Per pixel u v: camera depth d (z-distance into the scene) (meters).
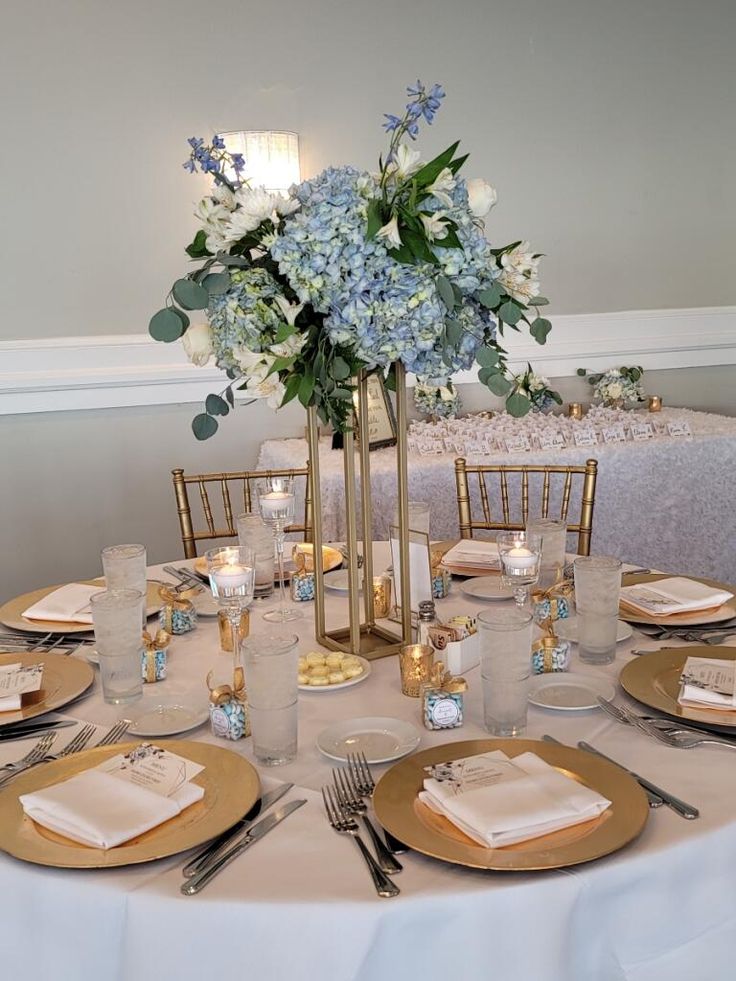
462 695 1.42
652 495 3.61
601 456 3.51
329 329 1.46
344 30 3.68
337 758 1.28
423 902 0.98
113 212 3.47
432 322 1.43
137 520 3.69
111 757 1.27
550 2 4.02
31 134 3.34
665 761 1.25
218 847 1.08
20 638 1.79
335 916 0.97
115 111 3.42
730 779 1.20
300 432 3.85
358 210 1.39
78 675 1.56
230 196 1.51
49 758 1.31
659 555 3.67
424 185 1.42
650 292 4.44
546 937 1.00
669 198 4.40
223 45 3.52
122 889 1.01
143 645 1.56
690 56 4.33
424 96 1.42
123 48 3.39
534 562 1.57
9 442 3.47
